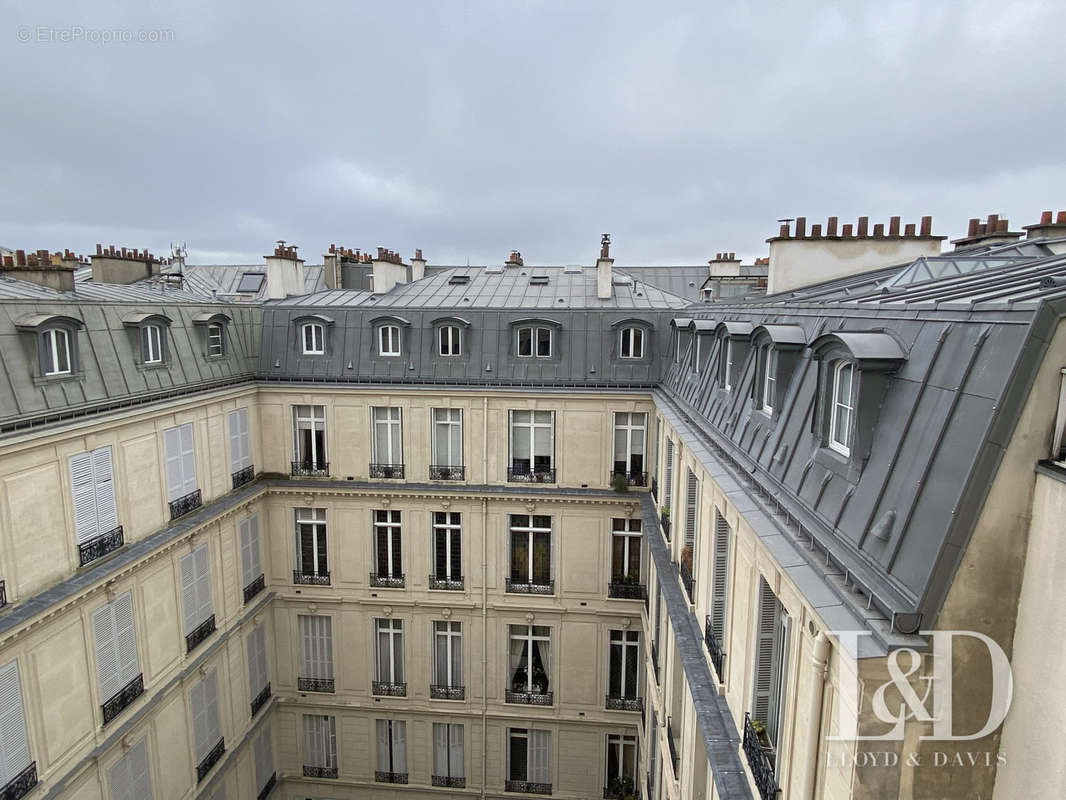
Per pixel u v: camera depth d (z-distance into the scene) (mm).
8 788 15422
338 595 28422
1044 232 21562
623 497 26594
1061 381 6055
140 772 19953
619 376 26703
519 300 33375
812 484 9312
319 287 51219
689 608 16000
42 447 16859
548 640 28375
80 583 17516
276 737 29000
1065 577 5684
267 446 28141
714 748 11094
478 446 27359
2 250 33812
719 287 37375
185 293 30406
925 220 24531
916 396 7500
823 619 7008
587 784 28266
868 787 6449
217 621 24344
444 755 29062
